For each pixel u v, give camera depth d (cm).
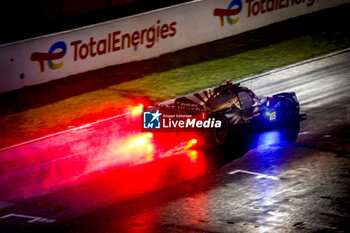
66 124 4772
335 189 2988
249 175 3312
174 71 6041
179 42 6669
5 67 5616
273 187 3106
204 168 3491
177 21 6600
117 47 6272
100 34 6125
